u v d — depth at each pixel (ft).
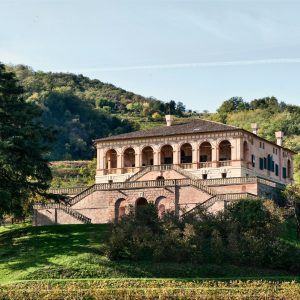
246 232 296.92
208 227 302.25
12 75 328.70
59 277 267.39
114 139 417.28
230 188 356.59
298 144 633.61
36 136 318.65
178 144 403.54
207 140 397.39
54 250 292.40
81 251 289.12
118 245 283.59
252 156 405.18
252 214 301.22
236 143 391.86
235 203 311.27
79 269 273.13
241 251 287.69
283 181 446.19
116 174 416.26
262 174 416.46
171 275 273.95
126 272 273.75
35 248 297.33
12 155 309.01
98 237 305.32
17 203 318.45
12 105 323.57
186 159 407.23
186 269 278.05
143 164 414.41
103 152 421.18
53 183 528.63
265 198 336.49
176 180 354.13
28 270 272.31
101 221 363.56
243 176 382.83
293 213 344.49
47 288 246.68
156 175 388.16
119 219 314.35
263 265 288.51
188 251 285.02
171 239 288.92
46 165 324.39
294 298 232.94
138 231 290.56
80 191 390.63
